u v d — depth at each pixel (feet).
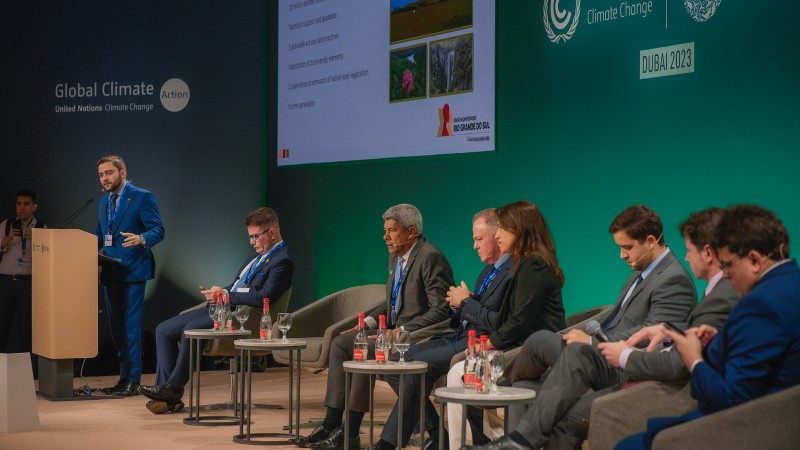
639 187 16.58
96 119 27.02
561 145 18.20
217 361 24.86
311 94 25.44
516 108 19.22
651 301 12.20
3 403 17.22
